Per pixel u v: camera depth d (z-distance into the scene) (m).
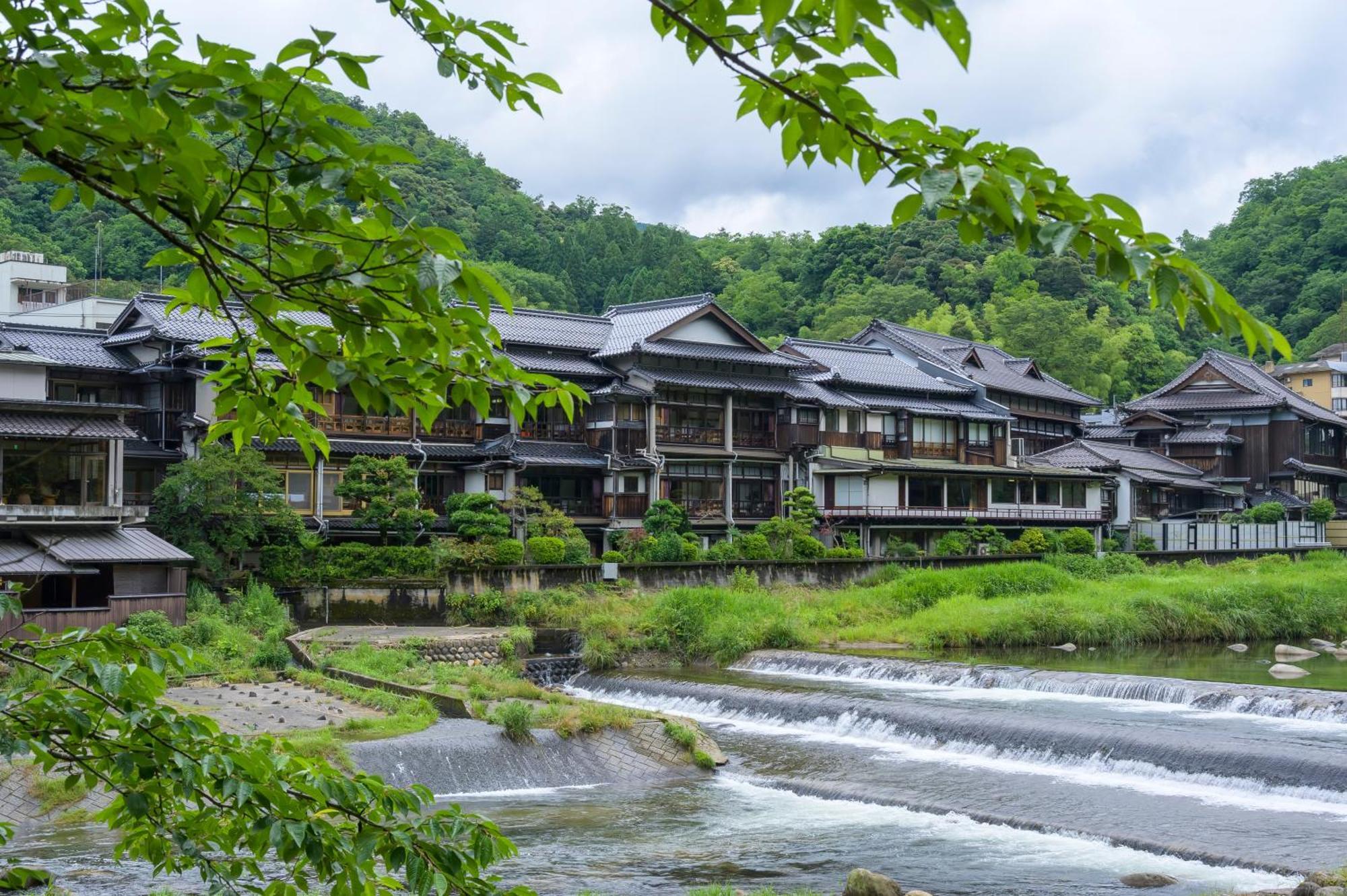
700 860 18.48
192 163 3.34
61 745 4.36
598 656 37.09
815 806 22.09
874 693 31.58
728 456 52.34
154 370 39.62
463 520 41.09
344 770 21.59
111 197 3.49
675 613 39.56
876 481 56.44
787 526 49.12
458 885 4.59
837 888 17.02
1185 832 19.33
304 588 37.03
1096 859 18.36
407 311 3.96
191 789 4.27
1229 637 43.72
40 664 4.27
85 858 17.67
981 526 59.34
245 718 25.09
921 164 3.23
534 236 120.25
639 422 50.41
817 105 3.23
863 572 49.50
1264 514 68.81
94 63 3.19
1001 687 32.19
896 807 21.83
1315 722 26.66
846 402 57.41
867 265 115.75
